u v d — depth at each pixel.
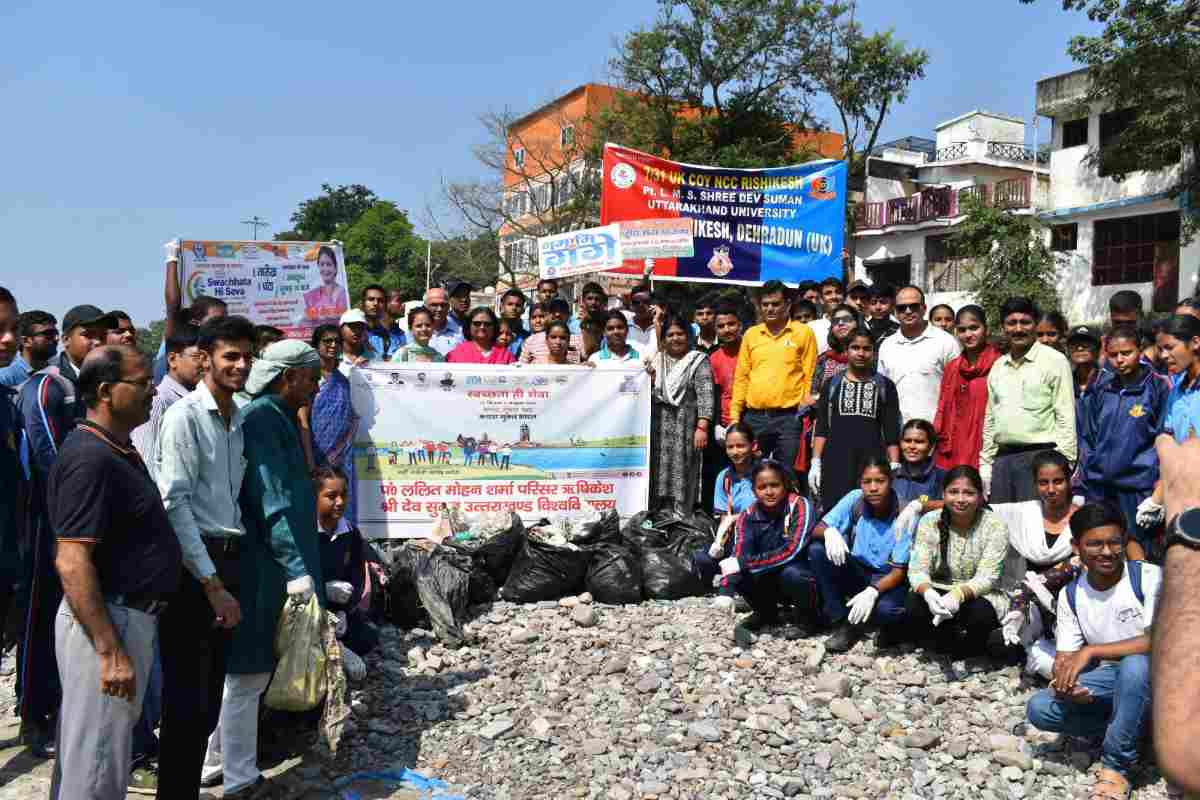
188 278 8.91
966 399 7.34
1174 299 24.53
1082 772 4.67
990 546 5.74
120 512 3.64
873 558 6.18
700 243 10.77
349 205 85.31
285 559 4.40
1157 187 24.72
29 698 5.09
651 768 4.66
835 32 31.86
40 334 6.37
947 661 5.95
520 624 6.66
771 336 7.94
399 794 4.48
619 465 8.24
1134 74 19.38
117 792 3.65
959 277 33.12
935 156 41.16
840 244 10.91
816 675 5.74
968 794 4.46
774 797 4.41
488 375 8.05
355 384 7.86
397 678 5.76
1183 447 1.60
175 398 5.09
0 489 5.17
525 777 4.59
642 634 6.43
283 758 4.94
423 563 6.70
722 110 33.47
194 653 4.12
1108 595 4.68
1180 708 1.33
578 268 9.89
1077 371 7.89
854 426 7.04
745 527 6.46
